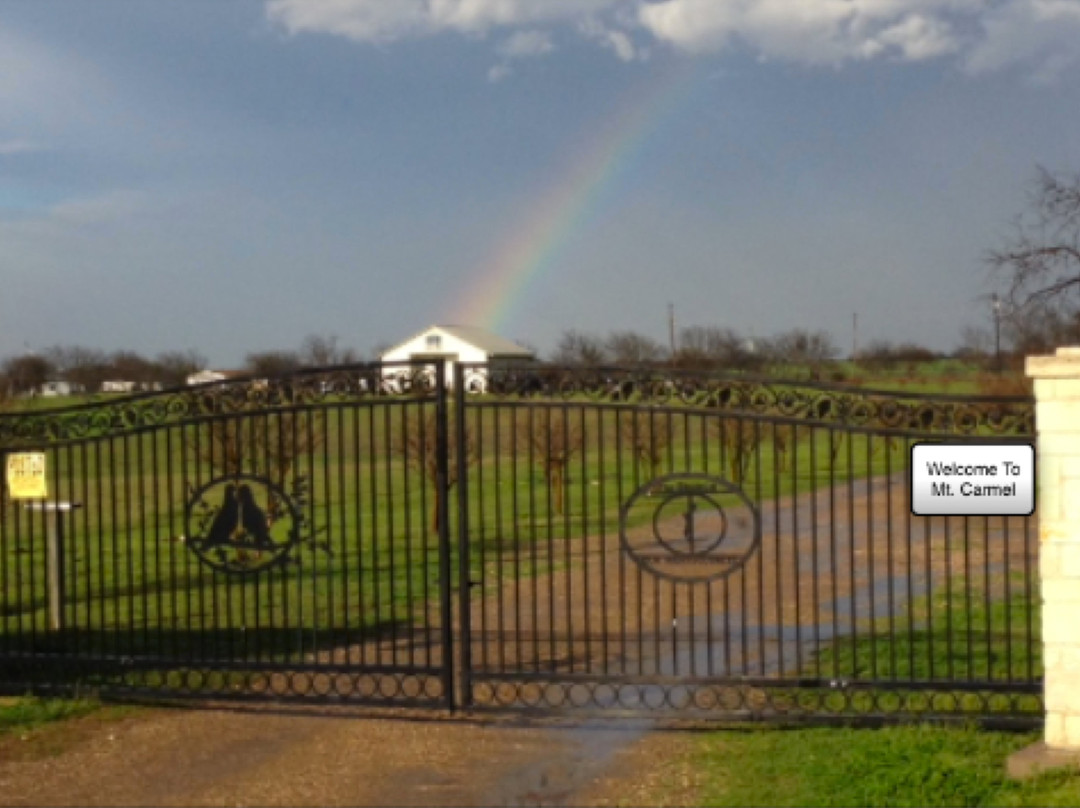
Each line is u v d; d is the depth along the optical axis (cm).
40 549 1650
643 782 656
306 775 682
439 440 791
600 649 1007
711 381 756
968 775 621
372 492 811
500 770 684
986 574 734
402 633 1072
